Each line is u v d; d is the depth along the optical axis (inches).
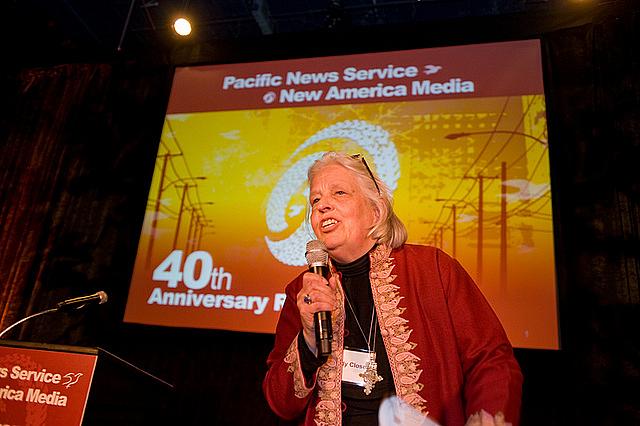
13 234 155.1
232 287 132.9
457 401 55.1
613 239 119.6
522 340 113.7
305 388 57.2
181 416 127.4
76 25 205.6
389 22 197.8
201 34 209.3
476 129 134.2
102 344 136.3
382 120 141.6
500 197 125.9
